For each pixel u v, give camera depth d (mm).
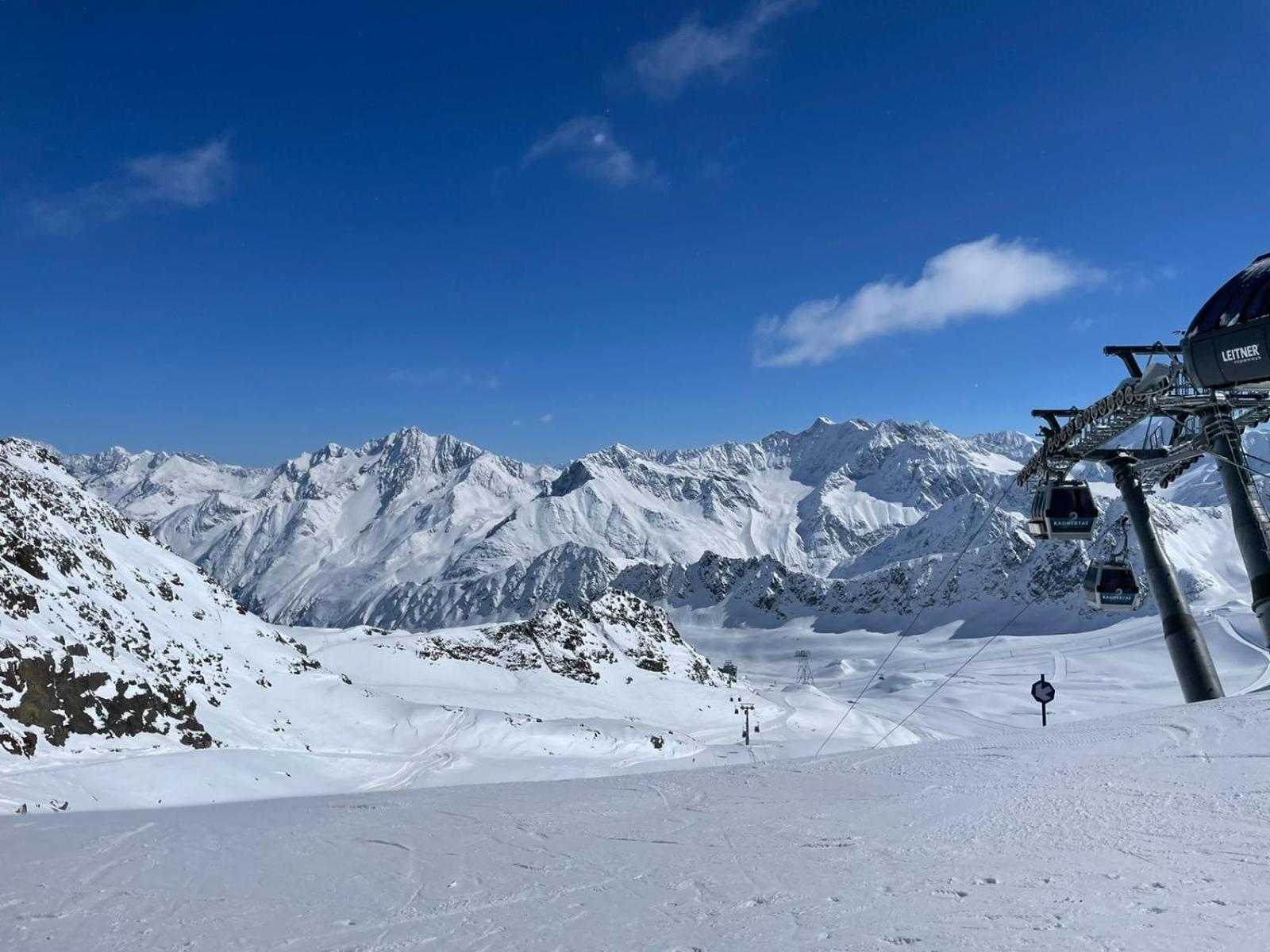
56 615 39188
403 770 49406
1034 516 15109
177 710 41344
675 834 8469
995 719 144625
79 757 31641
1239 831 6027
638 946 5027
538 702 108562
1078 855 5922
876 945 4555
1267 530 11695
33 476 62094
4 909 7070
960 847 6590
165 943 5926
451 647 130125
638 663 150125
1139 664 182125
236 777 36625
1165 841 5984
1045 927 4531
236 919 6480
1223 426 11977
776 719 122875
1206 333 9703
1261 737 9055
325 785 41219
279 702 56375
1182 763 8508
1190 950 3924
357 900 6816
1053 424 14984
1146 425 14000
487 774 52719
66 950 5855
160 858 9117
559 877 7086
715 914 5543
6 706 30438
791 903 5609
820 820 8391
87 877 8266
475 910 6281
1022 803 7809
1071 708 149375
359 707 63219
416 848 8805
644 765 66812
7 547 41281
